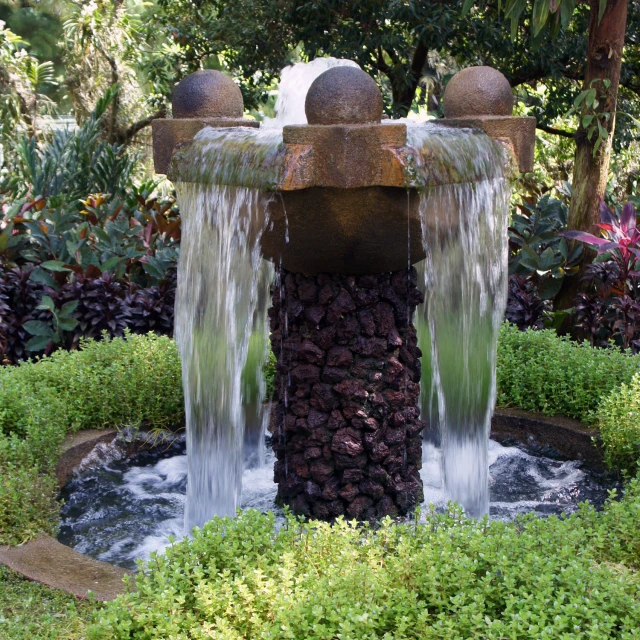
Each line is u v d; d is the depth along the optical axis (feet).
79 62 46.03
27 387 13.67
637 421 12.34
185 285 11.00
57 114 50.47
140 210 25.48
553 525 8.43
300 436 10.90
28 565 8.99
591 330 19.44
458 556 7.60
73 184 31.40
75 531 11.39
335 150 8.48
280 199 9.16
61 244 21.50
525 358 15.87
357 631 6.53
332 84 8.70
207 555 7.88
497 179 10.18
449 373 11.63
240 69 33.91
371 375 10.55
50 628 7.64
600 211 19.49
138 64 45.11
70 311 18.99
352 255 9.83
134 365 15.03
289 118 12.69
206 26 32.60
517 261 21.07
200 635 6.70
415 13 25.55
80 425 13.97
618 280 19.08
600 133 18.52
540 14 16.80
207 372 11.28
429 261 9.87
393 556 7.67
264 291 14.08
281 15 28.86
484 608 6.97
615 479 12.89
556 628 6.41
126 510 12.17
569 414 14.60
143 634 6.72
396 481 11.03
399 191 8.94
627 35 28.40
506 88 10.48
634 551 8.39
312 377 10.61
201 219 10.36
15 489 10.39
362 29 27.17
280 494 11.50
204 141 10.05
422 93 36.29
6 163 37.27
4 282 20.03
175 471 13.78
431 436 15.21
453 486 12.21
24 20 50.49
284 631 6.64
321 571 7.66
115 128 46.62
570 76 29.53
